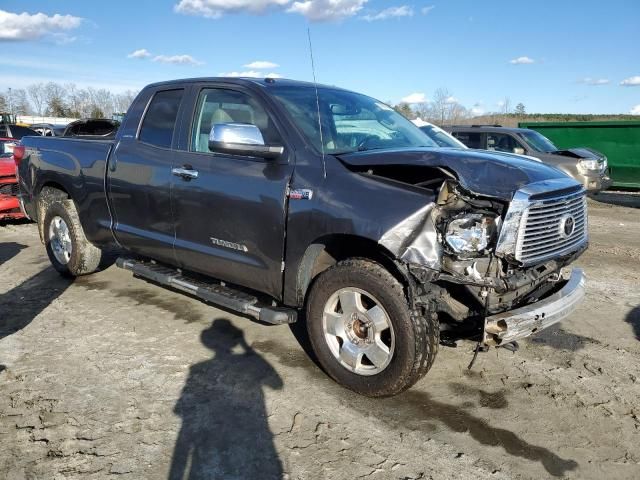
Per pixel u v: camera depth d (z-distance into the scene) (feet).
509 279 11.02
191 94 15.51
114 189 17.21
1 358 13.75
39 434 10.47
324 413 11.39
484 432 10.83
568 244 12.39
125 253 24.35
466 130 43.96
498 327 10.68
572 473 9.64
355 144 13.62
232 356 14.06
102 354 14.05
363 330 11.82
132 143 16.87
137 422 10.94
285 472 9.52
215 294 14.33
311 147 12.71
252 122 13.91
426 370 11.31
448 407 11.73
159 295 18.75
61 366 13.33
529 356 14.25
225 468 9.59
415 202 10.70
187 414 11.25
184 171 14.80
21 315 16.75
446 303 11.43
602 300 18.71
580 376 13.17
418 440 10.52
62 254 20.48
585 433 10.85
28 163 20.97
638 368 13.61
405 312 10.93
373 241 11.02
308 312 12.60
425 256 10.57
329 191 11.78
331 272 12.01
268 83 14.51
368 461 9.86
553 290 12.52
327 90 15.55
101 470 9.47
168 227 15.62
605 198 48.55
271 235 12.86
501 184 10.97
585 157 38.99
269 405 11.67
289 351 14.42
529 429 10.95
